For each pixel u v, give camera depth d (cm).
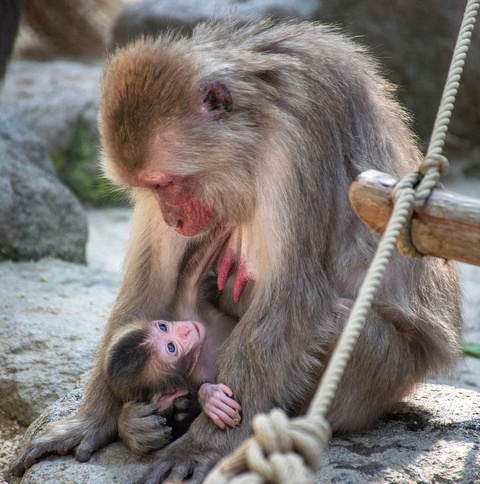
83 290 1727
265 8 2803
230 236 1115
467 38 844
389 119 1138
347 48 1122
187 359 1082
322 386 666
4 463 1291
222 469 624
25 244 1914
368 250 1064
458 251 778
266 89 1039
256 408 989
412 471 966
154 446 1012
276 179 1013
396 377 1048
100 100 1094
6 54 2169
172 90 1032
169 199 1068
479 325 1897
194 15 2866
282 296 998
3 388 1395
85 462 1030
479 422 1084
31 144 2066
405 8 2877
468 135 3041
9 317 1523
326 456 991
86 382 1252
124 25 2980
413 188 787
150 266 1150
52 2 3656
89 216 2780
